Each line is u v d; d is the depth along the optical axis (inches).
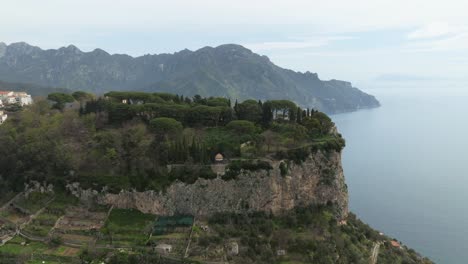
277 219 4985.2
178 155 5064.0
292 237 4586.6
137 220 4726.9
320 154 5452.8
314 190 5374.0
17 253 4136.3
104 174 5113.2
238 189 4958.2
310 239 4579.2
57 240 4367.6
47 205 4972.9
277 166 5078.7
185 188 4904.0
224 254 4195.4
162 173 4987.7
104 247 4261.8
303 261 4313.5
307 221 4960.6
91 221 4707.2
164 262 4069.9
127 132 5561.0
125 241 4352.9
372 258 4997.5
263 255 4286.4
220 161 5098.4
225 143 5334.6
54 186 5201.8
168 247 4205.2
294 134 5575.8
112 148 5285.4
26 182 5344.5
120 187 4938.5
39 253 4165.8
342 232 5172.2
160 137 5492.1
